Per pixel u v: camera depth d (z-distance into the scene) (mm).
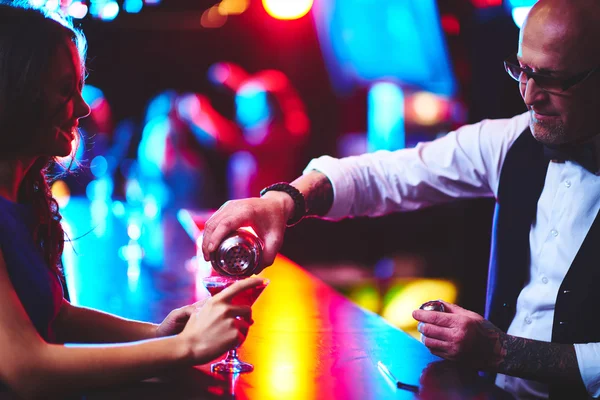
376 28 11281
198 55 12344
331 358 1821
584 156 2145
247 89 10195
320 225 8555
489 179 2518
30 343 1346
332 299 2594
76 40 1670
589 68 1930
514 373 1880
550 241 2262
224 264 1808
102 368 1380
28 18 1534
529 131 2408
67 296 1841
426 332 1852
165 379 1599
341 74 11852
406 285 6805
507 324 2383
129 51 11641
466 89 9914
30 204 1688
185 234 4469
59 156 1639
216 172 10016
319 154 11625
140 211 5840
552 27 1934
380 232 8570
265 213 2025
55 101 1544
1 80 1494
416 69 10836
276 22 12086
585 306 2117
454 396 1546
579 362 1862
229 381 1597
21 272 1474
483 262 7684
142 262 3396
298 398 1488
